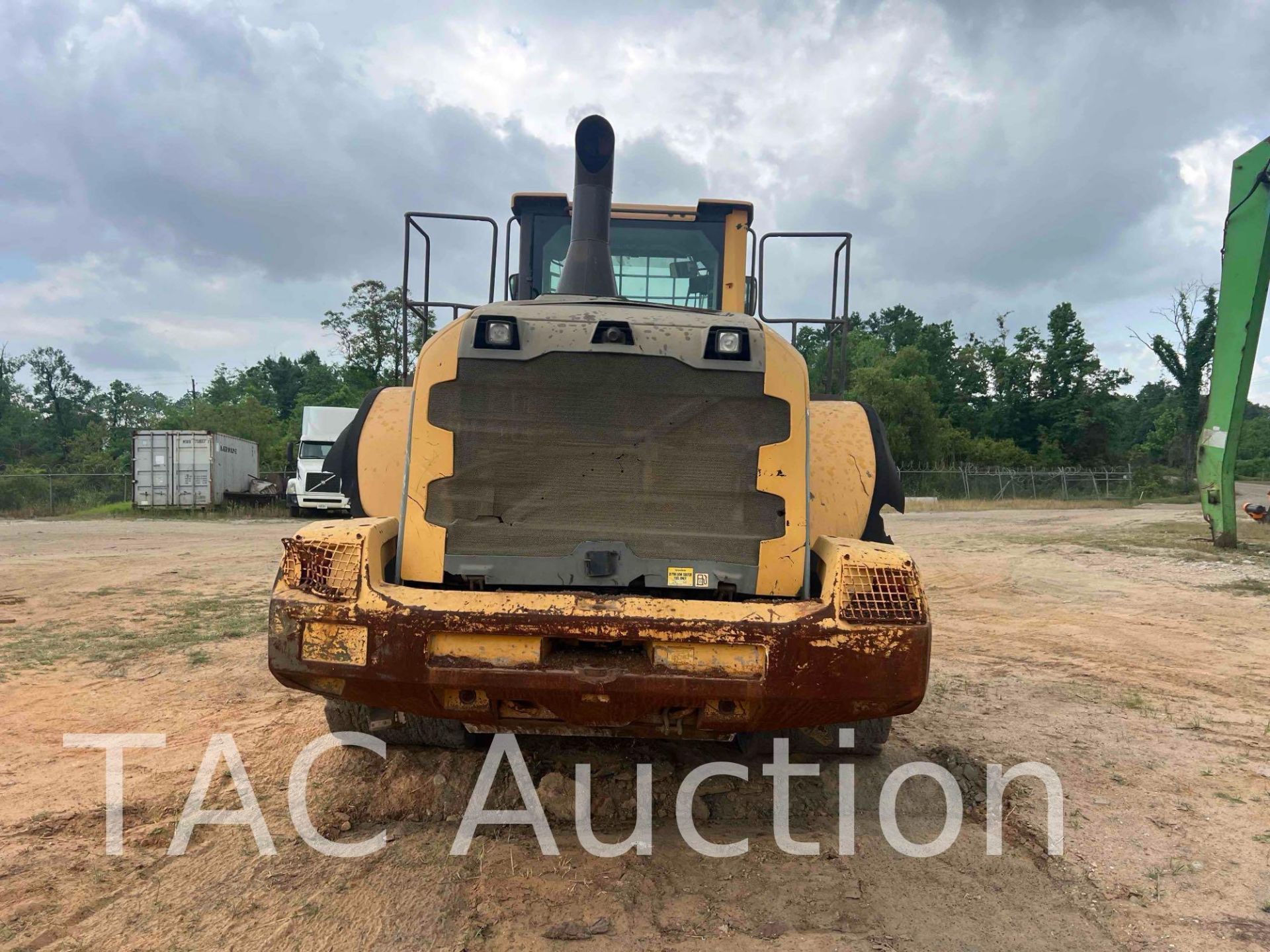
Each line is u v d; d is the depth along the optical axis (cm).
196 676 560
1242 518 1944
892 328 7619
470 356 316
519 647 286
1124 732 470
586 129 446
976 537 1664
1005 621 807
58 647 640
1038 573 1132
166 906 278
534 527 313
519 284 622
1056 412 6272
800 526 316
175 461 2614
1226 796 381
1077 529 1853
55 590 923
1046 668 618
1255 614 841
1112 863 318
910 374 5797
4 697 510
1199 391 4788
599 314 327
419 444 317
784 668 281
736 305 629
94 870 301
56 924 265
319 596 292
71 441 6003
